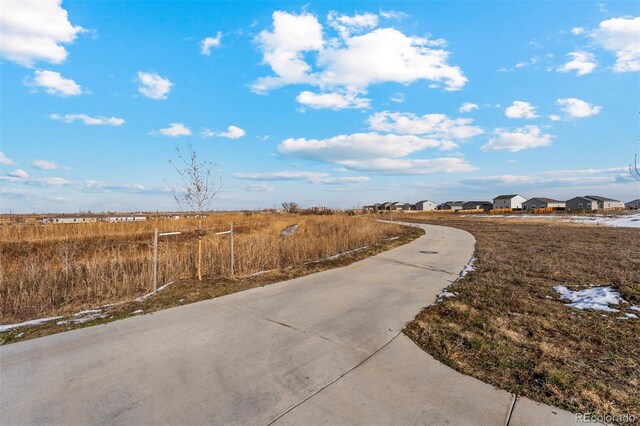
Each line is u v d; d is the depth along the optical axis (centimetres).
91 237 1445
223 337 434
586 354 379
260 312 538
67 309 554
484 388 314
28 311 541
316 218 2852
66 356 376
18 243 1262
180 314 524
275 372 344
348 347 407
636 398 295
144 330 456
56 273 738
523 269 857
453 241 1620
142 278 713
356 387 317
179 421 266
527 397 299
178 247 1131
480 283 718
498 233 2050
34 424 260
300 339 430
